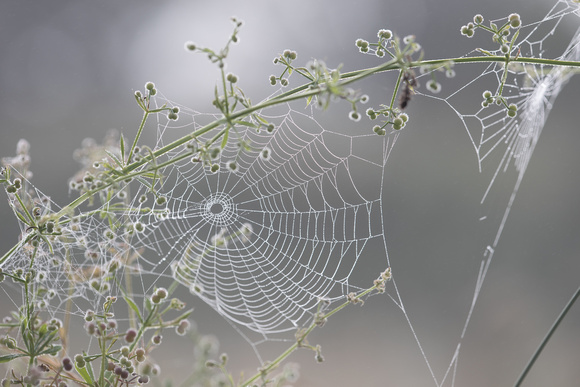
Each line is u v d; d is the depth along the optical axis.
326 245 0.93
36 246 0.71
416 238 1.27
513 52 0.77
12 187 0.71
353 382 1.06
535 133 0.83
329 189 0.95
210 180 0.89
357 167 1.03
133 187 0.85
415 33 1.28
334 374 1.07
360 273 0.93
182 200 0.87
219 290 0.83
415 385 1.09
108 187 0.72
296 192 0.92
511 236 1.33
